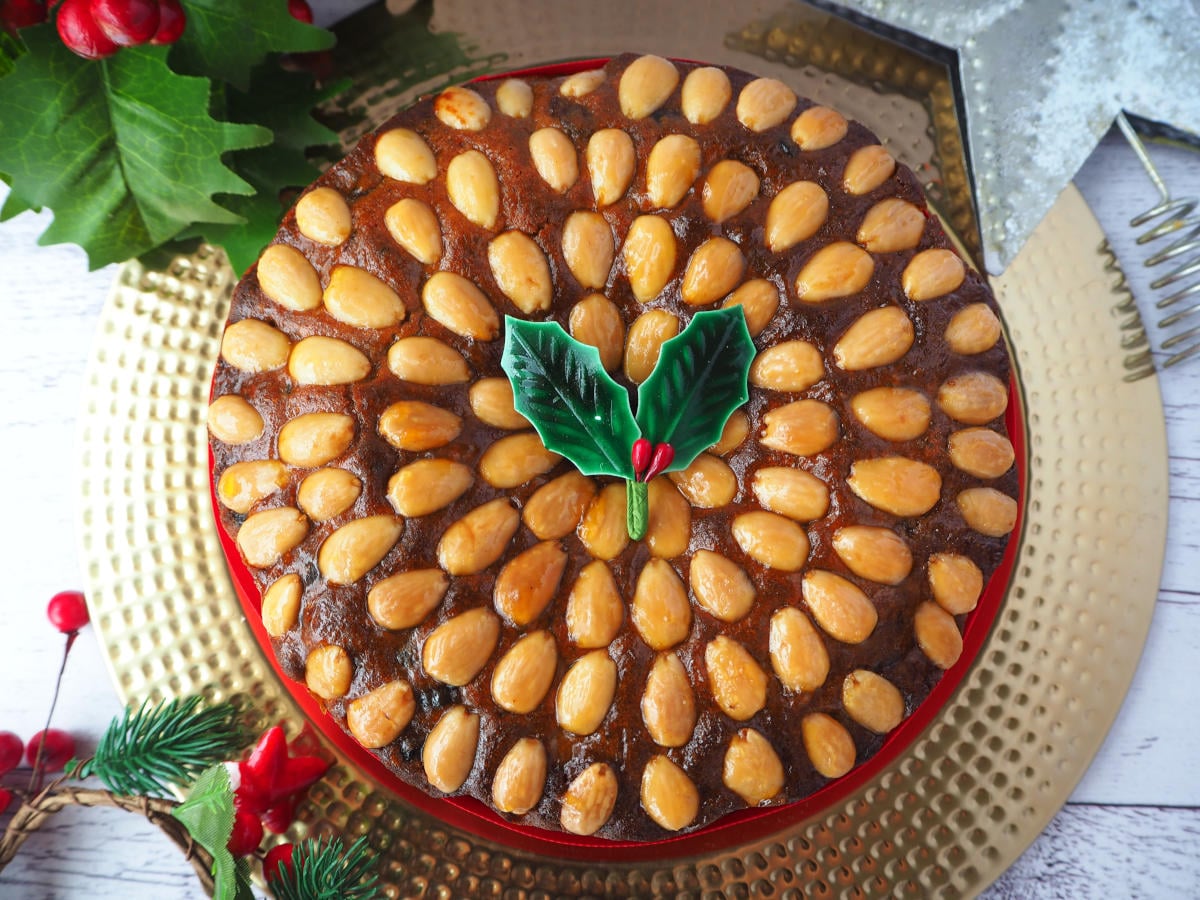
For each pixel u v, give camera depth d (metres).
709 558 0.24
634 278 0.24
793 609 0.24
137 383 0.31
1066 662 0.30
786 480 0.24
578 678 0.23
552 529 0.24
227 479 0.25
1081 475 0.31
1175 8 0.29
